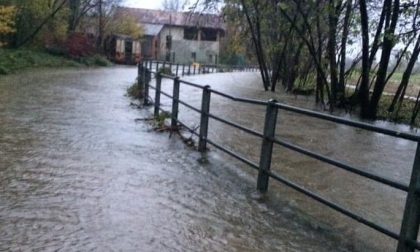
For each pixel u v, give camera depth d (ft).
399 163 30.27
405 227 13.04
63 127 32.04
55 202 17.01
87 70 117.91
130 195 18.40
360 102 61.11
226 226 16.05
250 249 14.32
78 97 51.75
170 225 15.71
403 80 61.52
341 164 15.40
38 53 123.13
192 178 21.71
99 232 14.65
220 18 89.97
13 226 14.67
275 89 92.73
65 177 20.17
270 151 19.80
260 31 89.25
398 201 21.18
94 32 178.29
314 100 73.56
